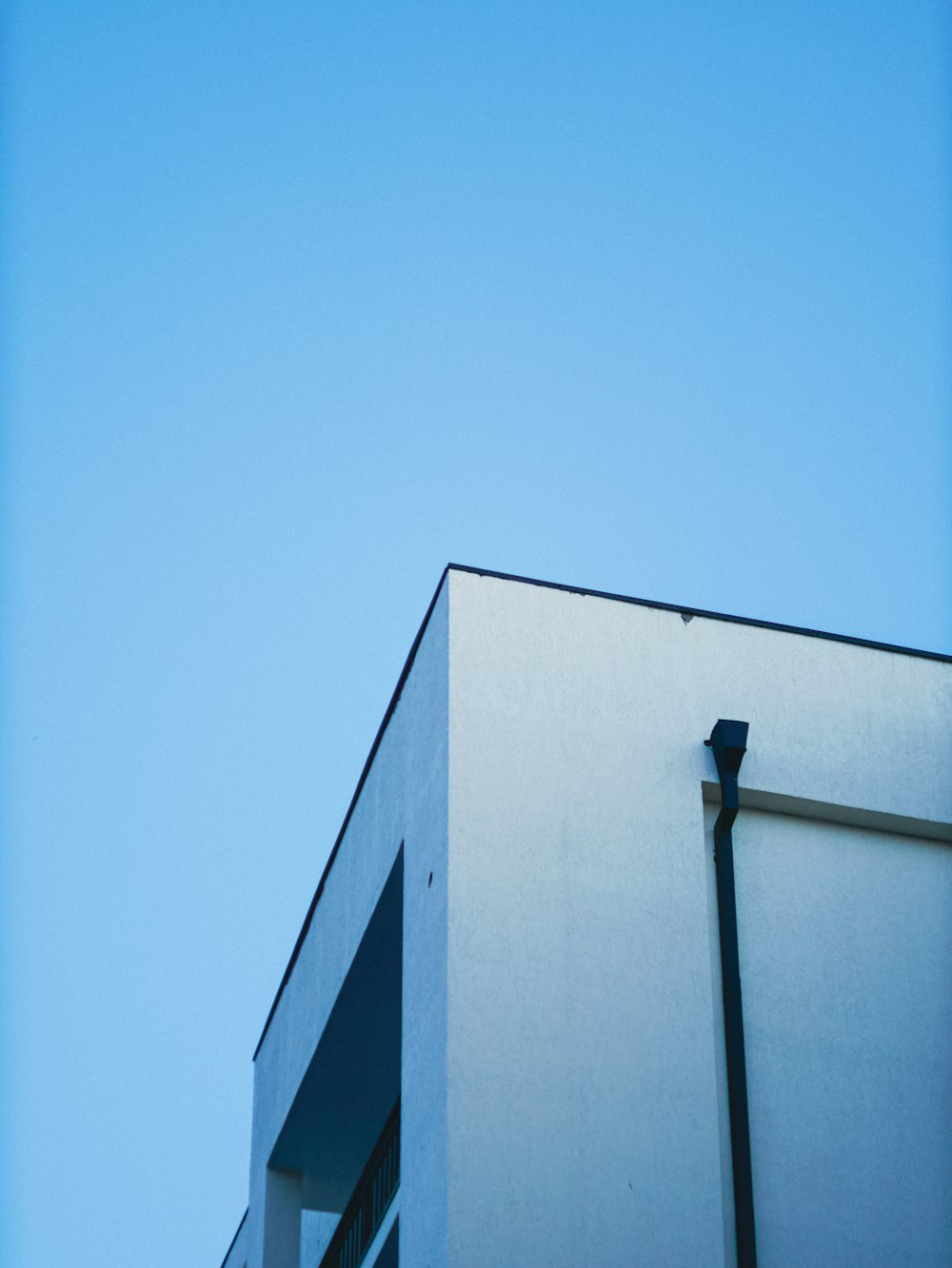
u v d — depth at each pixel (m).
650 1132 10.91
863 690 13.02
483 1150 10.59
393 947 13.71
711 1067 11.23
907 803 12.66
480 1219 10.38
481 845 11.54
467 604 12.42
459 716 11.96
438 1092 10.87
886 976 12.22
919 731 12.99
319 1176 17.23
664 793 12.11
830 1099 11.68
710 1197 10.81
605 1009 11.23
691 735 12.41
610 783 12.02
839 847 12.62
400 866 12.93
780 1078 11.66
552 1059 10.97
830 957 12.18
